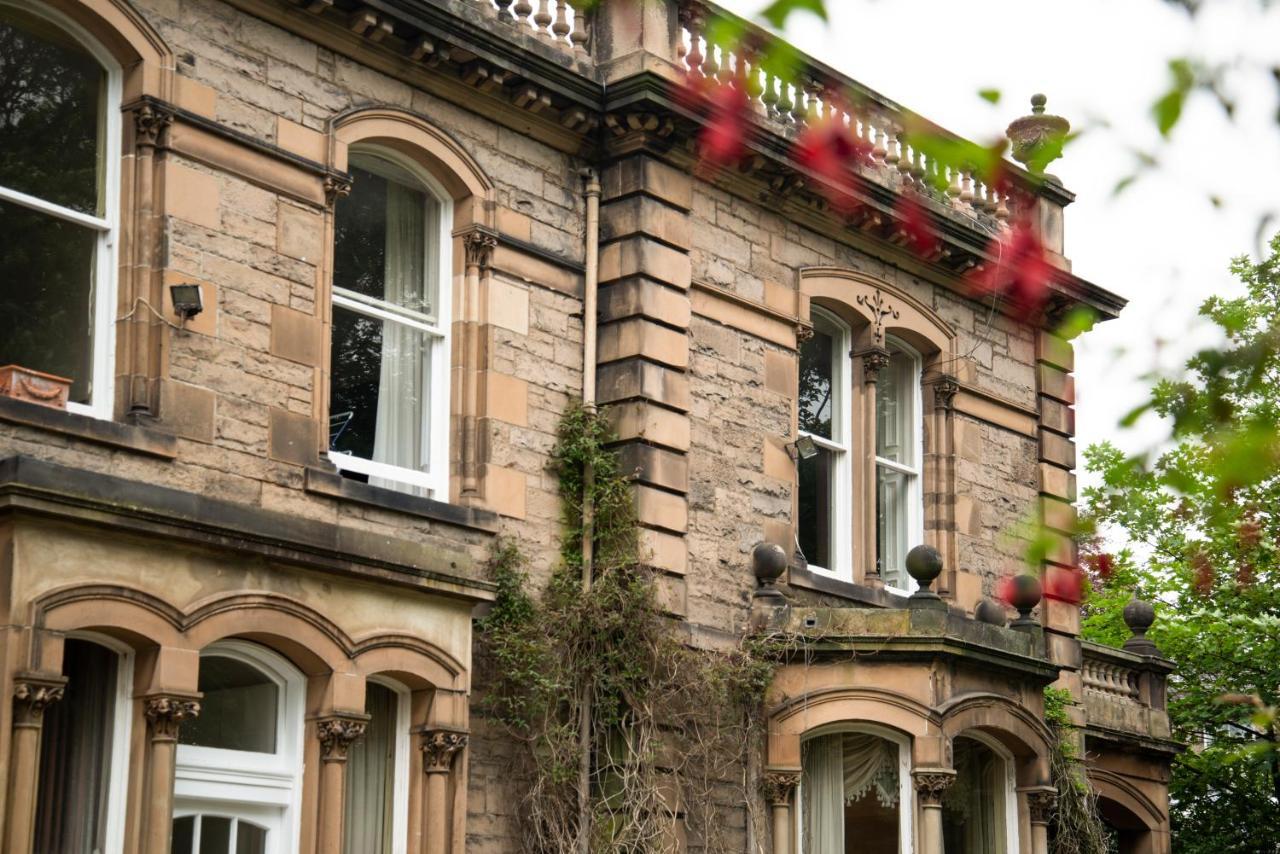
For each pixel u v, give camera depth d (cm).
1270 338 511
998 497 1983
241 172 1373
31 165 1290
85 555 1178
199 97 1355
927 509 1917
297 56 1432
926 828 1574
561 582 1522
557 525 1552
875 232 1847
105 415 1288
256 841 1315
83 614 1172
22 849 1115
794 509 1725
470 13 1559
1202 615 2441
